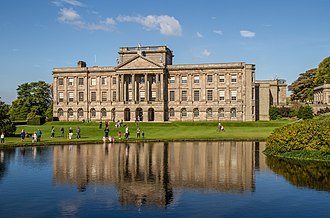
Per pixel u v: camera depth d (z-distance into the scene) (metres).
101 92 115.62
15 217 18.14
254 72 108.75
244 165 33.25
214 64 109.56
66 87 117.69
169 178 27.11
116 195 22.14
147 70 108.94
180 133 76.94
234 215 18.28
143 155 40.66
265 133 72.62
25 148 48.88
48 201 20.89
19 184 25.20
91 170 30.61
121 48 115.88
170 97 112.25
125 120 111.06
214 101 109.38
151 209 19.27
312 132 39.00
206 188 23.88
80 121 107.69
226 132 77.06
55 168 31.62
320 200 20.97
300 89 154.38
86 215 18.36
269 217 17.98
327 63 140.00
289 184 25.05
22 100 134.25
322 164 33.75
